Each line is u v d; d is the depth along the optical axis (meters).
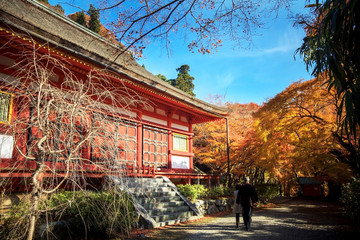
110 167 5.10
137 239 6.32
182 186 11.75
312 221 9.28
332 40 5.08
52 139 4.21
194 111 15.05
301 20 7.98
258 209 13.67
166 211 9.09
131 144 12.47
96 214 5.61
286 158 13.18
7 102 6.88
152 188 10.26
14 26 6.07
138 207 8.10
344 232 7.18
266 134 12.49
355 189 7.85
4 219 5.27
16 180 6.96
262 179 23.47
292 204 16.70
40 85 3.97
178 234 7.00
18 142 6.96
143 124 13.45
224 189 14.80
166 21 5.71
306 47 7.25
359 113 4.18
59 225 5.47
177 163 15.84
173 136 15.80
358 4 4.39
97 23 15.86
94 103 4.80
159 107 14.59
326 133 10.74
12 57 7.83
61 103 4.09
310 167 13.01
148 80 10.78
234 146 17.64
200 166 26.73
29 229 3.86
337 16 4.60
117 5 5.70
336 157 12.33
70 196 6.21
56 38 7.13
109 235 6.08
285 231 7.42
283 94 11.41
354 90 4.73
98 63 8.30
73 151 4.01
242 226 8.29
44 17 11.76
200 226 8.25
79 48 7.80
